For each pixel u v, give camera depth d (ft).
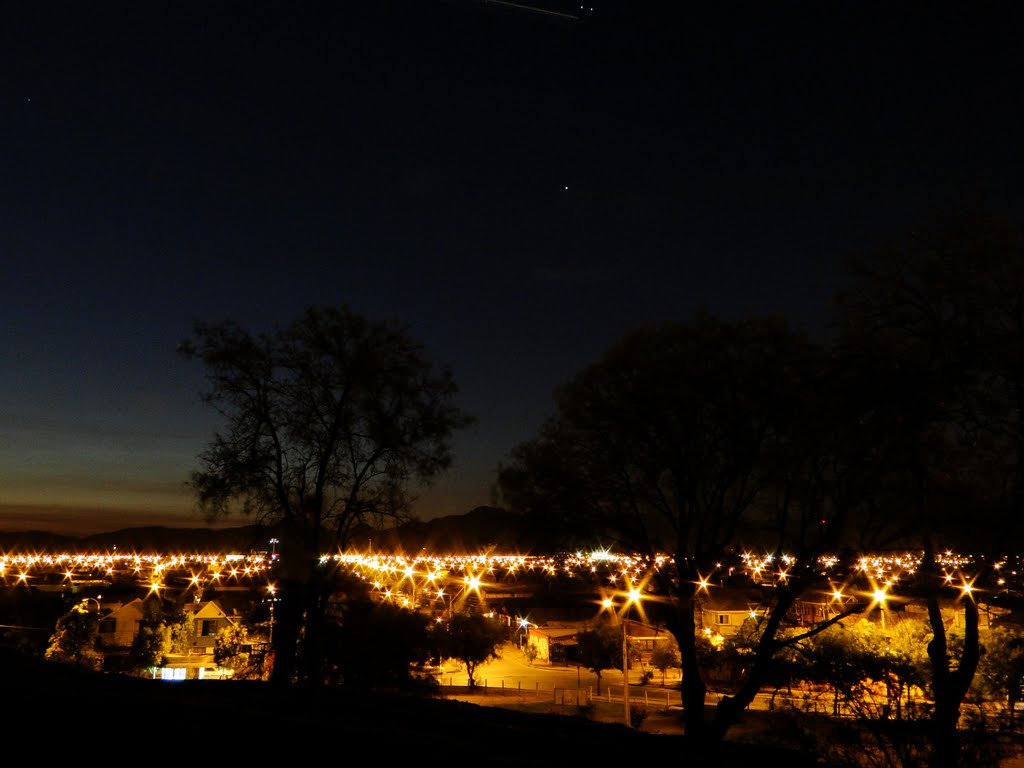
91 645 156.56
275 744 30.22
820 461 60.23
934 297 56.59
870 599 59.26
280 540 70.44
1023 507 52.39
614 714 120.57
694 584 63.77
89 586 217.97
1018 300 54.85
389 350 75.82
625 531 65.46
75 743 27.48
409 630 89.71
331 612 79.87
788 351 62.59
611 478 66.44
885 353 55.83
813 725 38.27
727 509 64.34
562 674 198.59
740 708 58.85
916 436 54.70
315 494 71.61
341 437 72.64
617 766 37.37
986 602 56.13
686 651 63.10
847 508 58.18
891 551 58.70
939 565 55.52
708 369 63.77
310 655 70.38
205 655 178.60
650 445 65.77
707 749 47.11
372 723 42.19
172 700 39.47
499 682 184.14
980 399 54.19
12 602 185.06
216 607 185.98
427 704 55.21
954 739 34.19
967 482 54.80
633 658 187.83
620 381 66.64
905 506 56.54
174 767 26.20
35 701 32.68
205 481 70.44
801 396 60.13
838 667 36.32
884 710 34.99
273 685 61.36
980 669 61.98
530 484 67.15
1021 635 64.59
